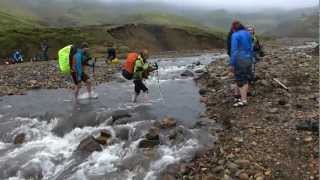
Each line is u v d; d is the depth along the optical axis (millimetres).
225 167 13289
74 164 15359
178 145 15289
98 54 70688
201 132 16188
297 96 18906
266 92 19781
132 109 20234
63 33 83125
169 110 19656
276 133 14961
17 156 16594
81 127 18641
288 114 16578
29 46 74750
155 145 15531
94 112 19984
